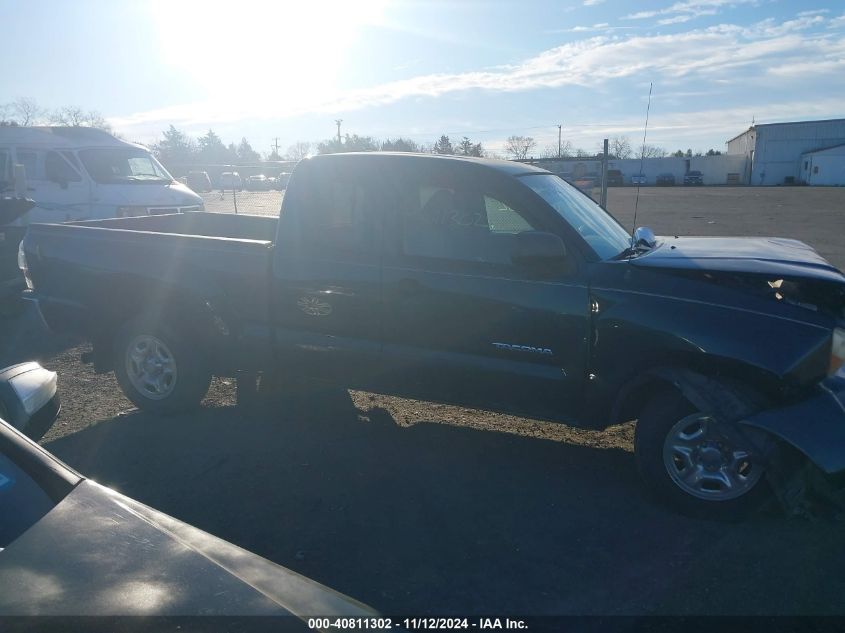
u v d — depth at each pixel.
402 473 4.96
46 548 2.40
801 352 4.07
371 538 4.10
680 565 3.82
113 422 6.00
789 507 4.12
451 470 5.00
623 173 50.50
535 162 13.85
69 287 6.23
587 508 4.45
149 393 6.07
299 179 5.48
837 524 4.24
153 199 14.91
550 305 4.64
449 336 4.96
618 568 3.79
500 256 4.87
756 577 3.70
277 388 6.68
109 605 2.16
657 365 4.43
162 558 2.38
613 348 4.50
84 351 8.47
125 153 15.57
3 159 14.64
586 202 5.66
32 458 2.84
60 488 2.77
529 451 5.34
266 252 5.51
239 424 5.91
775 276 4.28
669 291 4.41
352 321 5.25
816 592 3.57
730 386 4.20
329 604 2.29
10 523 2.62
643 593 3.57
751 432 4.09
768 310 4.23
